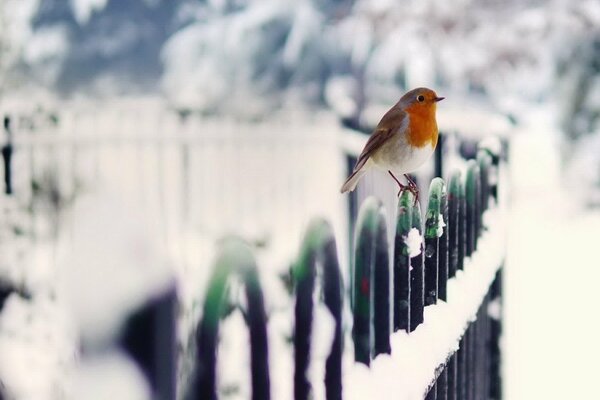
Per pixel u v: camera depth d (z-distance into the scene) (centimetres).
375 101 2439
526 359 766
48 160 877
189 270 820
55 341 590
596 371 734
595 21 1802
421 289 279
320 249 182
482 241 467
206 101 2706
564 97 1819
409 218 268
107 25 3089
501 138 905
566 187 1788
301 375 180
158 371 93
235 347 527
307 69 2886
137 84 3109
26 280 669
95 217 93
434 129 555
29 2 2948
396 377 232
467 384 384
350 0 2086
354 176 564
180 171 1209
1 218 759
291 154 1381
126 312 91
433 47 2002
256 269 148
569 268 1151
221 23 2928
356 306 217
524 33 1923
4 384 530
